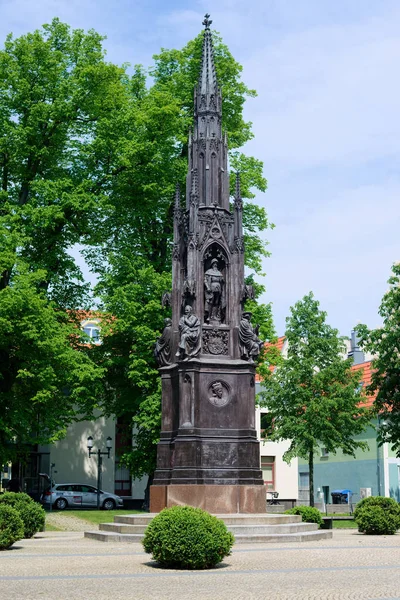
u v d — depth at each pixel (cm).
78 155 4125
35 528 2841
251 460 2748
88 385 3947
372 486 6322
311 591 1403
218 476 2717
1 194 3856
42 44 3931
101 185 4141
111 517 3997
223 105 4400
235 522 2566
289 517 2706
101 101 4066
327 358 4622
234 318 2895
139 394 4147
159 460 2827
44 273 3656
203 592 1391
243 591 1404
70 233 4069
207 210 2975
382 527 2970
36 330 3534
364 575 1634
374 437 6325
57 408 3988
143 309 3869
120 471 6072
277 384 4603
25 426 3766
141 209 4134
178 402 2788
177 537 1756
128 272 4041
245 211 4300
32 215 3778
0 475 5762
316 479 7144
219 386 2792
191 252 2888
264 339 4125
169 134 4119
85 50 4138
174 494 2664
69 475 5712
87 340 4119
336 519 3928
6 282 3894
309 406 4441
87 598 1318
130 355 3919
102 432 5834
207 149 3031
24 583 1523
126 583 1524
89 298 4281
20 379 3912
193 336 2786
